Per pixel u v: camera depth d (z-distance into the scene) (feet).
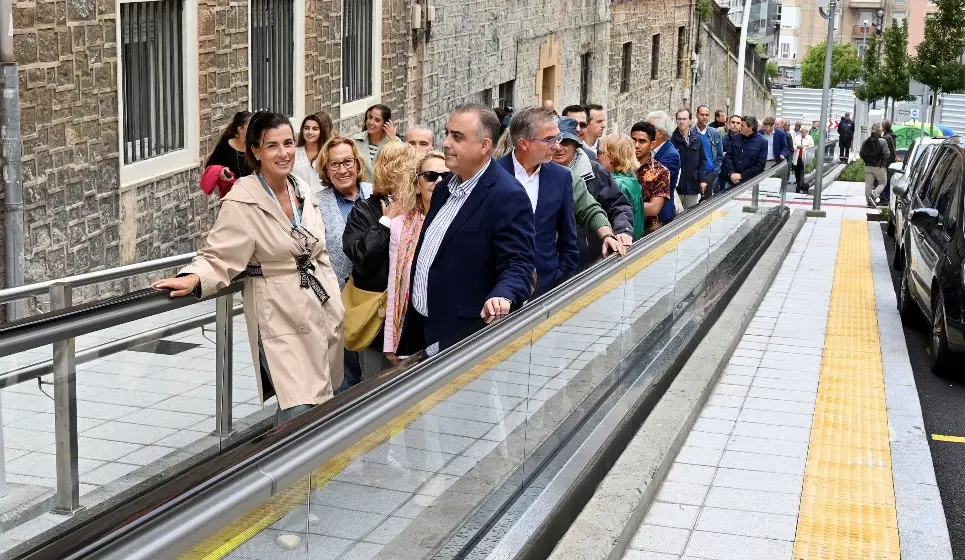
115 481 16.97
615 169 28.91
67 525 16.19
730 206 38.17
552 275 20.15
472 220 16.47
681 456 22.56
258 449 9.27
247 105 39.93
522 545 14.70
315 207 18.84
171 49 35.58
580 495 17.60
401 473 12.03
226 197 17.69
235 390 20.07
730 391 27.68
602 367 21.22
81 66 30.17
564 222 20.34
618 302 21.88
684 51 115.44
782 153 78.23
